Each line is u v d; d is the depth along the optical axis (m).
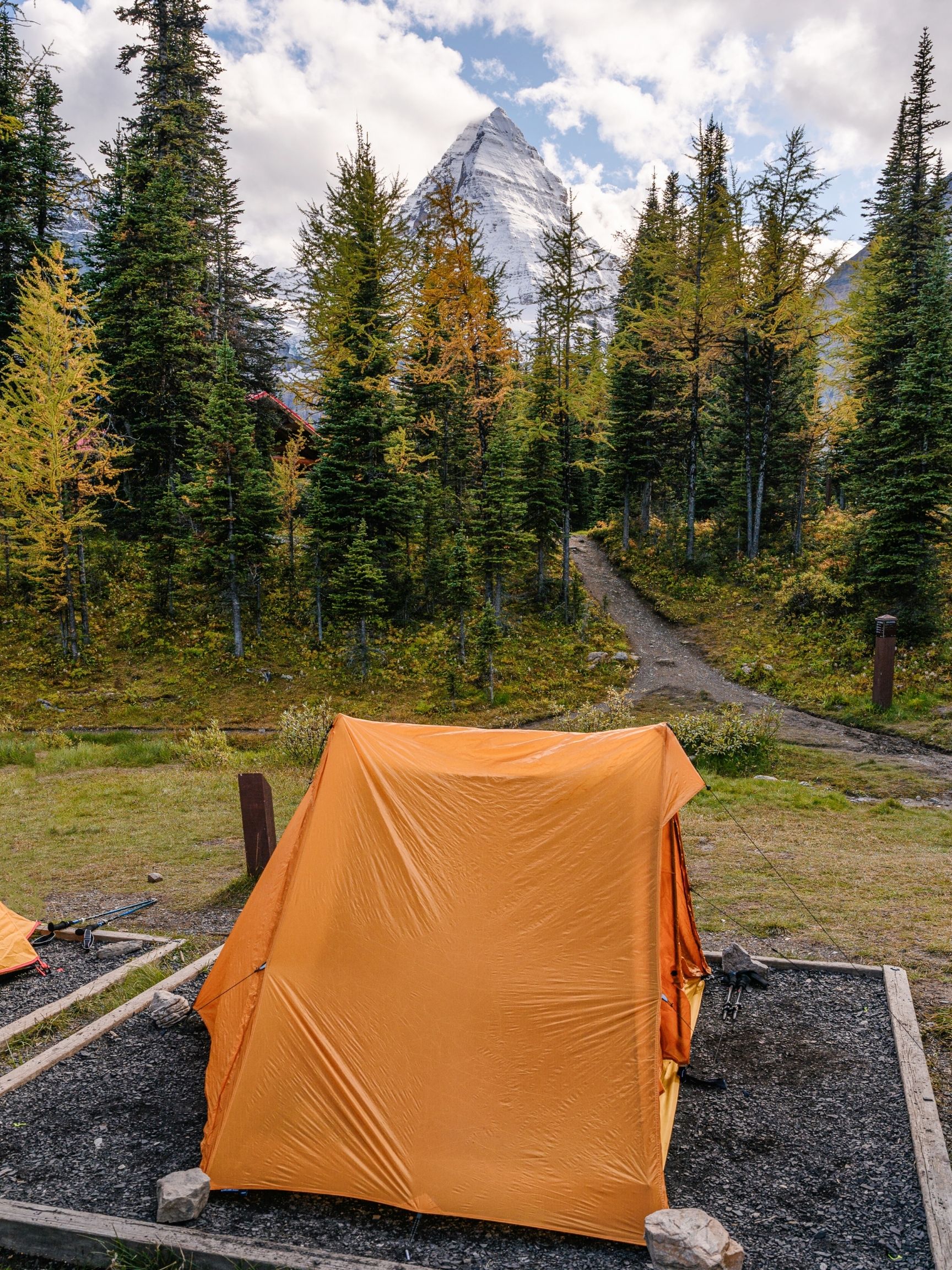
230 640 31.38
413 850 5.20
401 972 4.77
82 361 28.44
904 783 15.62
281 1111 4.49
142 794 15.42
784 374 37.28
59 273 28.48
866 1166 4.40
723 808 13.27
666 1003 5.05
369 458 31.12
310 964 4.91
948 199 34.78
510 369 33.34
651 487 45.81
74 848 11.87
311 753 18.38
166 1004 6.43
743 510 38.12
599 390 42.94
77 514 29.06
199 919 8.89
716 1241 3.57
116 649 30.50
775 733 18.39
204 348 33.69
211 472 29.66
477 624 29.06
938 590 25.78
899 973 6.60
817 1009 6.23
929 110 33.22
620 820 5.02
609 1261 3.78
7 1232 4.06
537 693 27.36
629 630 32.88
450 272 30.70
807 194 33.59
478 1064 4.44
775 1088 5.22
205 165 41.53
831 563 30.83
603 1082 4.29
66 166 38.84
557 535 37.03
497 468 31.44
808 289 33.97
